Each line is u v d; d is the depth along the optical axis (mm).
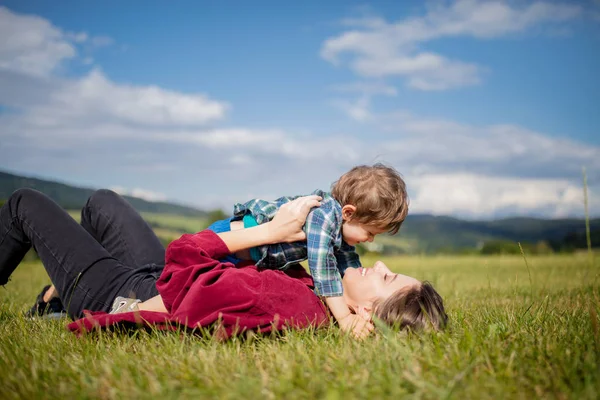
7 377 1896
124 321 2545
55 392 1775
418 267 10172
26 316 3316
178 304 2578
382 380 1758
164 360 2086
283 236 2797
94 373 1958
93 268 2932
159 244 3441
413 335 2393
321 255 2771
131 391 1736
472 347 2088
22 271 10969
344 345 2285
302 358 2076
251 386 1724
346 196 3029
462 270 9812
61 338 2562
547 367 1897
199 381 1834
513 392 1719
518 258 14766
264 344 2348
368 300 2684
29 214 2998
